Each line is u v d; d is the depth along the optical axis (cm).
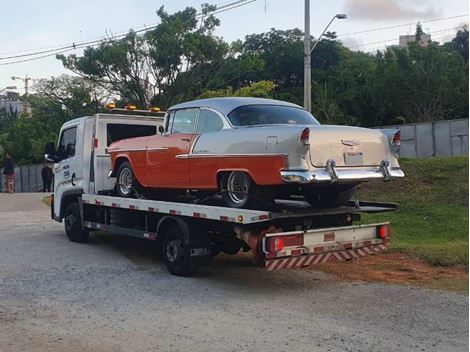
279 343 562
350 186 822
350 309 681
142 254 1042
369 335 585
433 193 1364
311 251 762
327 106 4141
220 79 3172
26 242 1183
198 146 823
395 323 625
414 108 4231
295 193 826
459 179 1421
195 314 664
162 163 891
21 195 2506
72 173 1179
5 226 1446
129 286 800
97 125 1111
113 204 1007
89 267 927
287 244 741
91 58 3033
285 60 5769
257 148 732
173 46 3003
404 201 1341
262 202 760
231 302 715
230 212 754
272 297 739
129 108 1176
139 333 596
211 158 798
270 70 5766
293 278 844
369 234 829
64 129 1227
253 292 766
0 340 576
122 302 717
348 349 544
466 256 931
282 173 698
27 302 718
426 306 691
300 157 695
